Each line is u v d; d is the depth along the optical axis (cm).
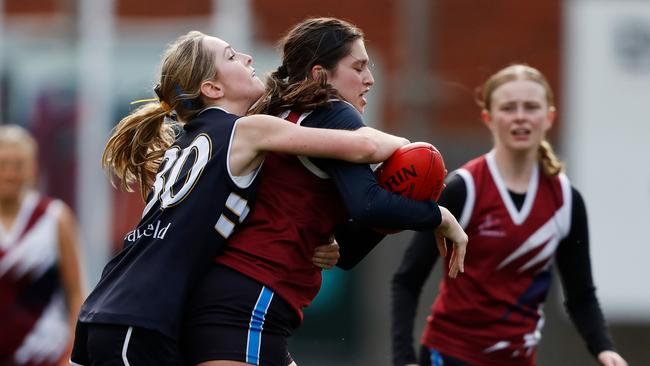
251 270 1465
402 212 1447
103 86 4734
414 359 1941
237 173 1471
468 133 4994
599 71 4078
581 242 1983
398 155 1487
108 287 1494
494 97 1970
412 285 1980
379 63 5025
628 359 4281
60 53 4741
